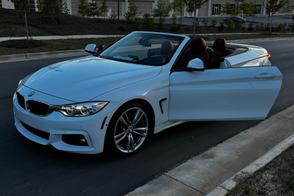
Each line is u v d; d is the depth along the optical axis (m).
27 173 4.08
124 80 4.42
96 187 3.88
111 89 4.21
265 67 5.21
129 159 4.54
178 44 5.32
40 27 19.95
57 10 23.44
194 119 5.10
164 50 5.20
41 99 4.15
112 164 4.38
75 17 25.02
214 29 30.41
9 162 4.30
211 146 5.11
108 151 4.34
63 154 4.54
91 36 19.56
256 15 60.12
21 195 3.68
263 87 5.19
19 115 4.40
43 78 4.55
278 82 5.23
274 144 5.21
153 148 4.91
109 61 5.11
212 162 4.54
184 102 4.95
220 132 5.66
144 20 25.33
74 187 3.86
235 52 6.35
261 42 23.42
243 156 4.76
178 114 4.99
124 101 4.24
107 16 31.75
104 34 21.05
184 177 4.13
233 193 3.68
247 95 5.17
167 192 3.79
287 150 4.78
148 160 4.55
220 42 6.54
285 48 19.52
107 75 4.49
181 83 4.85
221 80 5.02
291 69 12.04
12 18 20.84
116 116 4.22
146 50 5.37
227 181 3.91
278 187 3.82
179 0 29.27
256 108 5.29
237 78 5.07
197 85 4.94
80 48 15.05
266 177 4.02
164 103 4.81
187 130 5.66
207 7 51.31
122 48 5.58
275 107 7.18
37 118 4.14
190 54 5.42
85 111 4.01
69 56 13.63
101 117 4.06
